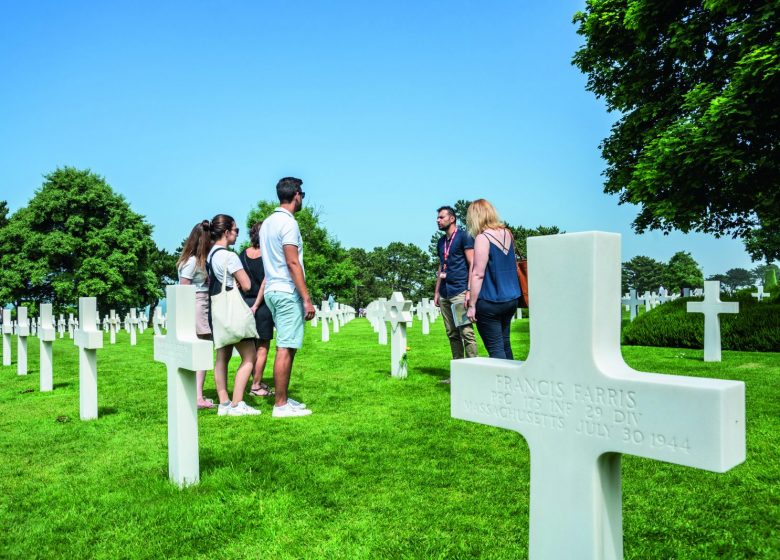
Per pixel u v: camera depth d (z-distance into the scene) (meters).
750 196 15.38
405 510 2.97
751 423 4.36
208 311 5.85
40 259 40.50
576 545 1.88
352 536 2.69
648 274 112.50
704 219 17.14
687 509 2.86
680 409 1.59
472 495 3.14
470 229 5.47
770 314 9.90
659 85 17.38
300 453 3.99
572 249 1.86
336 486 3.33
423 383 6.80
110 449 4.30
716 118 13.21
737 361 8.21
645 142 17.03
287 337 5.15
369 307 13.48
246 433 4.57
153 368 9.43
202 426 4.84
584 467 1.84
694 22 14.88
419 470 3.57
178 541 2.69
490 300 5.30
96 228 42.56
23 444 4.48
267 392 6.41
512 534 2.66
